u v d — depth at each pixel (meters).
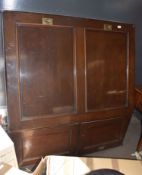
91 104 1.88
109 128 2.07
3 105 1.99
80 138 1.93
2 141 1.35
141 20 2.64
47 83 1.68
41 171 0.97
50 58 1.65
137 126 2.76
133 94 2.09
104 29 1.83
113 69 1.94
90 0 2.35
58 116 1.75
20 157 1.72
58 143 1.84
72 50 1.72
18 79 1.55
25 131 1.65
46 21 1.58
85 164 1.01
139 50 2.69
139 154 2.04
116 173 0.85
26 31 1.53
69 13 2.27
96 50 1.82
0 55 1.92
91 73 1.83
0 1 1.95
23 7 2.05
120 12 2.53
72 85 1.77
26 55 1.56
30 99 1.63
